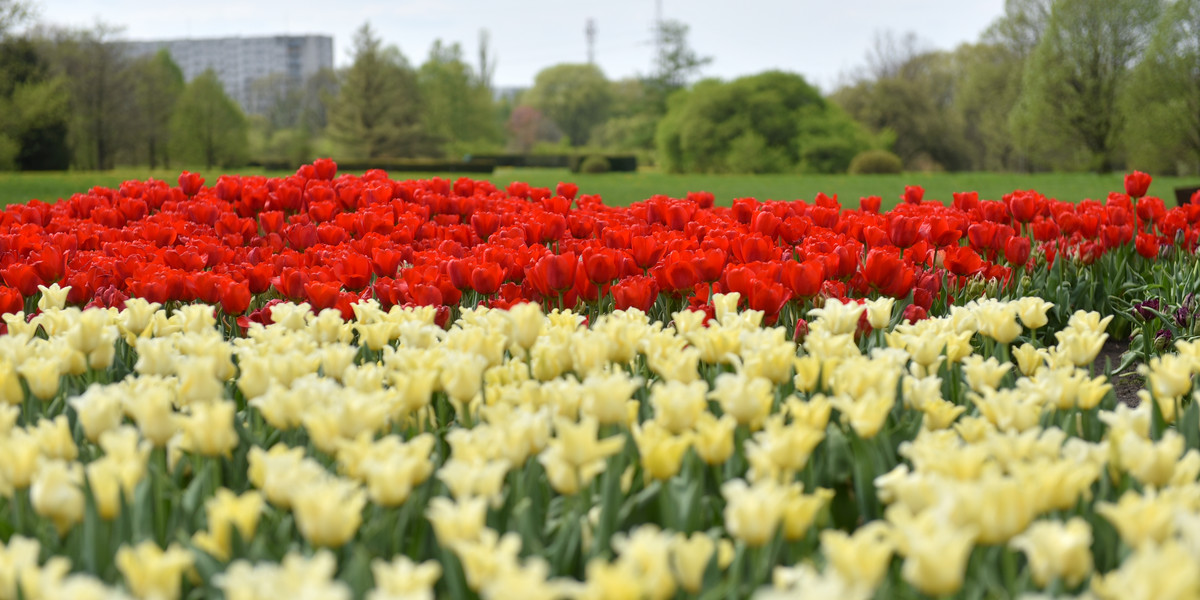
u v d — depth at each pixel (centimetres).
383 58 6594
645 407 237
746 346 239
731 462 202
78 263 417
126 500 167
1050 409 222
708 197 705
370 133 6431
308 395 206
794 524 159
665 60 7131
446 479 165
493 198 696
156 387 217
